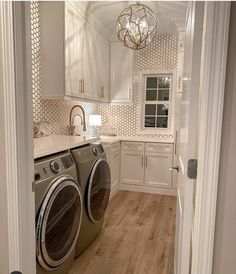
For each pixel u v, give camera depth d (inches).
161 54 167.2
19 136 43.4
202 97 36.7
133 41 100.9
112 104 165.3
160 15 126.6
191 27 47.3
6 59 41.5
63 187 65.0
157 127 176.6
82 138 102.0
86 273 77.2
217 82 34.6
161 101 173.8
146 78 175.3
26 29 43.6
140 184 159.8
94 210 93.0
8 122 42.7
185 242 44.0
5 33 40.9
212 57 34.4
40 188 58.5
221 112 34.9
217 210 36.6
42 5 99.1
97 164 92.0
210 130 35.5
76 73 110.5
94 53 132.3
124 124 178.2
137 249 91.4
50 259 62.2
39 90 104.0
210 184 36.1
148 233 104.0
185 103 53.1
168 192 155.2
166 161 153.5
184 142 50.6
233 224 36.2
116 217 120.2
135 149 157.9
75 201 74.6
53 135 113.6
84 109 153.3
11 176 43.8
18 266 45.6
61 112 126.6
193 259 38.7
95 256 86.5
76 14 108.0
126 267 80.6
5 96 42.3
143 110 176.9
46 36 100.3
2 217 46.0
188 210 42.9
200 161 37.0
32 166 47.3
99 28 136.3
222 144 35.6
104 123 179.9
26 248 46.6
